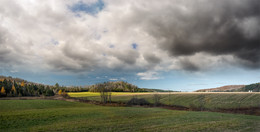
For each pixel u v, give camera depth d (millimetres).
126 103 93500
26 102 67688
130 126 25250
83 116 35969
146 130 22344
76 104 76812
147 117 34906
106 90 113500
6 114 36375
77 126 25438
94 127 24688
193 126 24688
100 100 105312
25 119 31672
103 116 36188
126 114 39188
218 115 38500
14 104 60250
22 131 23281
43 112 40031
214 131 21281
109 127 24562
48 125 26859
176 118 33219
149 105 85688
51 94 142750
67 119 32375
